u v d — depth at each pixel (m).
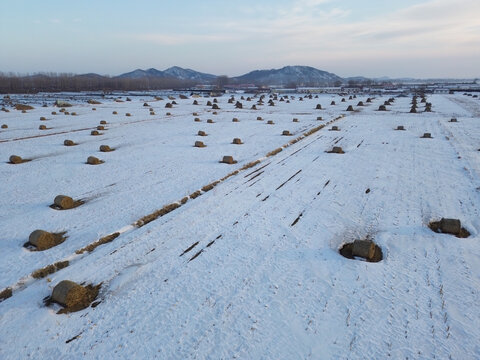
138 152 21.19
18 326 6.78
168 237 10.19
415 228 10.63
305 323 6.77
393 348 6.14
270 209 12.10
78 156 20.34
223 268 8.62
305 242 9.90
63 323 6.86
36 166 18.31
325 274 8.38
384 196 13.18
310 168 17.02
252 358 5.96
